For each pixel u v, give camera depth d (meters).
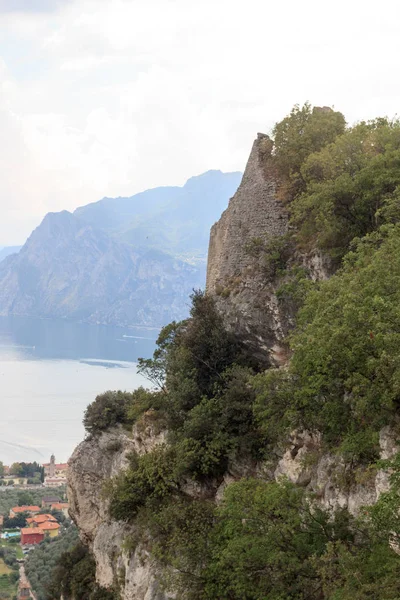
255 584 18.11
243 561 18.12
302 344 19.11
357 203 25.42
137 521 29.28
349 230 26.05
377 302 15.54
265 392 21.89
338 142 28.09
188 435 28.06
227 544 21.02
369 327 16.27
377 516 13.84
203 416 27.64
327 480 19.86
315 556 15.70
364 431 18.12
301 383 20.97
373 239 21.02
